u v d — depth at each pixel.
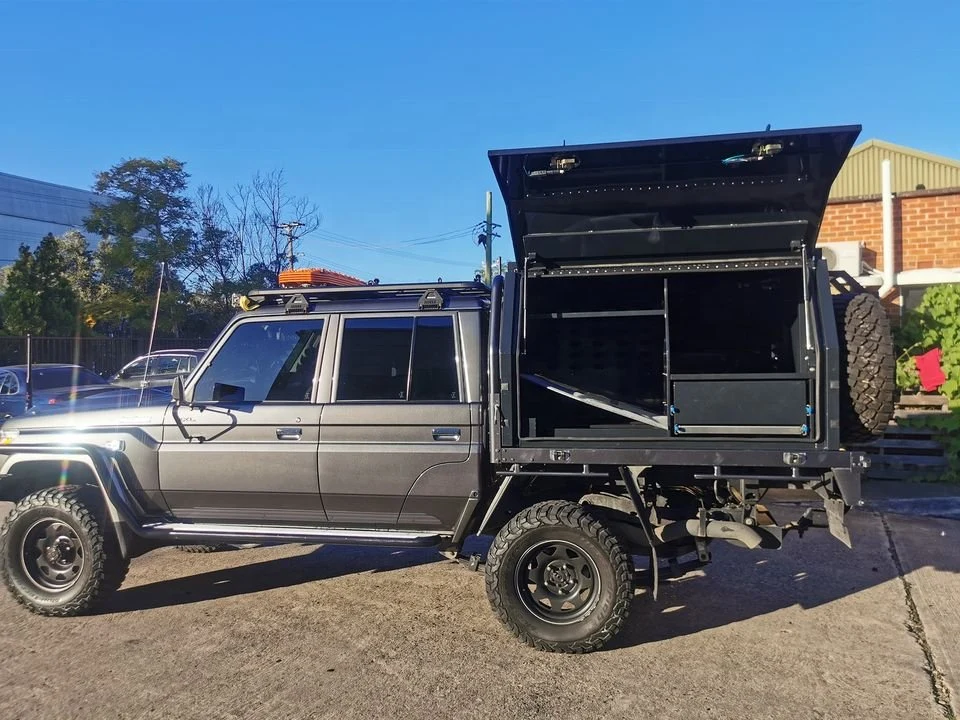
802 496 6.98
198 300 27.67
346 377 4.77
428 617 4.89
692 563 4.57
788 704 3.65
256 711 3.66
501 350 4.28
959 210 9.32
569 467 4.36
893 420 8.16
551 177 4.27
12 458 5.00
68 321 23.89
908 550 6.10
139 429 4.96
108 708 3.71
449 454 4.50
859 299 4.22
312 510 4.77
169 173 26.45
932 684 3.83
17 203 62.94
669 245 4.42
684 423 4.14
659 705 3.66
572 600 4.33
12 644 4.53
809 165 4.02
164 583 5.68
